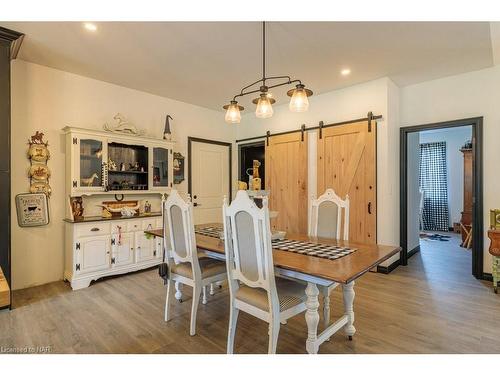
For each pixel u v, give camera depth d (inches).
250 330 89.1
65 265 133.2
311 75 140.0
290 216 181.3
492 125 131.0
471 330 86.9
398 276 139.3
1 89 100.8
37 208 126.6
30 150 124.3
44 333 86.1
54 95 131.7
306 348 73.3
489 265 132.2
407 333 85.5
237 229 71.3
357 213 151.8
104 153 137.5
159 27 96.3
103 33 100.4
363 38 104.0
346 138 155.9
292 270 64.7
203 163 197.3
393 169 150.7
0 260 101.6
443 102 144.1
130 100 158.7
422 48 111.9
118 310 102.4
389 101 145.1
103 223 132.3
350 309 82.6
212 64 126.9
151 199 164.6
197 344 80.9
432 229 285.4
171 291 96.7
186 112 186.4
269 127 196.9
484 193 133.3
